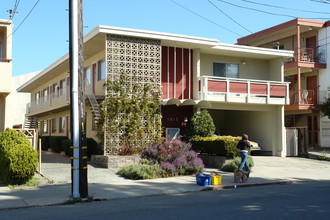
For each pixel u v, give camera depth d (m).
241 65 24.53
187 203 10.27
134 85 18.72
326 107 26.75
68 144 22.56
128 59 19.02
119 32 18.50
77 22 11.43
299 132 24.22
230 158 18.55
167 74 21.34
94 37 19.27
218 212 8.87
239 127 26.81
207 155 19.78
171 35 19.78
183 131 22.00
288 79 31.77
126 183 14.09
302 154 23.77
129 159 17.66
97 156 18.48
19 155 13.21
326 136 28.20
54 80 32.75
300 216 8.33
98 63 23.14
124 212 9.11
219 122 27.98
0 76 17.23
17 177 13.23
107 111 18.28
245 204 9.93
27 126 38.44
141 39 19.41
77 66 11.35
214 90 21.52
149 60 19.45
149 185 13.70
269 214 8.57
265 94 23.14
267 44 33.66
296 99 28.08
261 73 25.20
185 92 21.78
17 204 10.52
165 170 15.95
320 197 10.98
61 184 13.75
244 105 23.22
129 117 18.45
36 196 11.62
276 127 24.17
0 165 13.93
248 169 14.98
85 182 11.35
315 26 28.67
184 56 21.94
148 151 17.02
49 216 8.84
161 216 8.51
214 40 21.06
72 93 11.32
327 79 28.56
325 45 28.92
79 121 11.35
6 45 17.77
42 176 15.22
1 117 18.23
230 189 13.33
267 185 14.34
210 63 23.47
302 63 27.80
